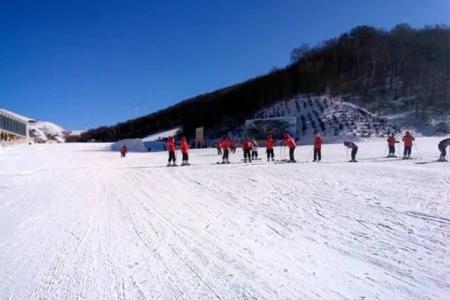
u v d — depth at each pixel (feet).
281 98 415.03
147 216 34.37
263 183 52.85
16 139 234.38
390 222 29.78
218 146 134.51
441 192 40.96
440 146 82.12
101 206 39.68
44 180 62.85
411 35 488.02
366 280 19.27
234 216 33.71
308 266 21.31
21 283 19.83
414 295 17.49
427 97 338.75
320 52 491.31
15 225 32.09
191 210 36.70
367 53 447.42
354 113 295.69
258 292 18.01
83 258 23.36
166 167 83.10
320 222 30.73
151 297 17.81
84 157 134.41
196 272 20.70
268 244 25.40
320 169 67.82
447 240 25.03
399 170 62.64
